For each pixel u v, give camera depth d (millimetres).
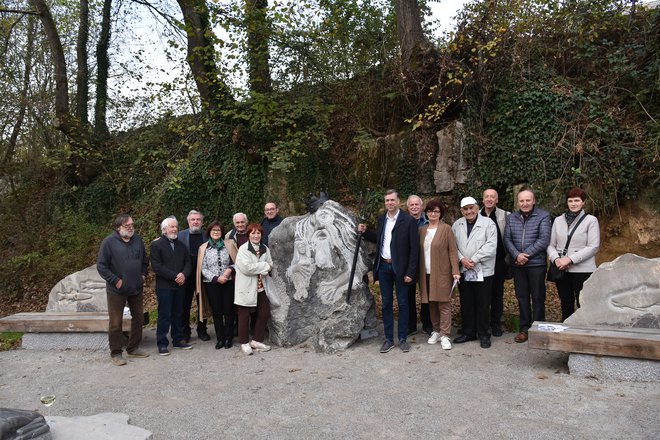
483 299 5293
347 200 9977
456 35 9078
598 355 4254
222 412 3896
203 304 6070
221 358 5445
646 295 4500
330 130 10750
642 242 7578
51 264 11164
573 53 8742
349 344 5551
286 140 10555
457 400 3914
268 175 10672
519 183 8406
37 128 13172
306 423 3617
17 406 4195
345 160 10445
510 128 8484
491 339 5594
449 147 8867
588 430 3279
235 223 6180
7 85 12266
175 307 5941
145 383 4711
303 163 10445
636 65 8141
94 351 6031
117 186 12953
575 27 8844
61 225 12516
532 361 4777
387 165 9531
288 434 3447
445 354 5125
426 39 10008
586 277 4980
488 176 8641
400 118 9984
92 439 3338
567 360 4770
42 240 12281
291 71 11391
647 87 8023
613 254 7805
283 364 5102
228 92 10664
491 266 5305
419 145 9125
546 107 8188
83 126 13031
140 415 3889
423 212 5949
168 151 11461
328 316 5707
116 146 13875
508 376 4398
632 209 7730
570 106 8148
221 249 5961
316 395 4172
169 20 11406
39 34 13727
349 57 11359
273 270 6027
